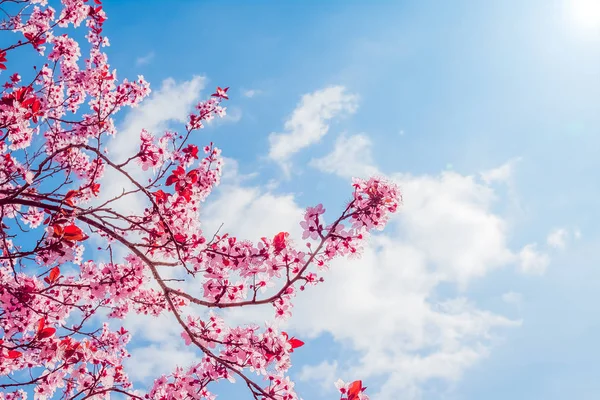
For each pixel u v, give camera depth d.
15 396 6.81
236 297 5.64
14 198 4.64
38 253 4.61
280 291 4.88
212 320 5.94
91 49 8.60
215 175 7.05
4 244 4.82
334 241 5.11
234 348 5.48
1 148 6.84
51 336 5.31
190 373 6.21
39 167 4.80
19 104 5.63
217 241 5.70
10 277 6.21
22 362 6.14
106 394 5.64
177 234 6.05
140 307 7.25
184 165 7.00
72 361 5.51
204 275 5.63
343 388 4.89
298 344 5.39
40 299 5.95
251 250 5.44
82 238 4.61
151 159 6.45
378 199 4.85
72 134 8.01
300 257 5.35
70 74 8.38
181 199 6.38
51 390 5.89
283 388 5.18
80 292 6.35
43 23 7.87
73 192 4.85
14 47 6.62
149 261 4.91
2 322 5.56
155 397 6.25
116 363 5.93
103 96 8.37
